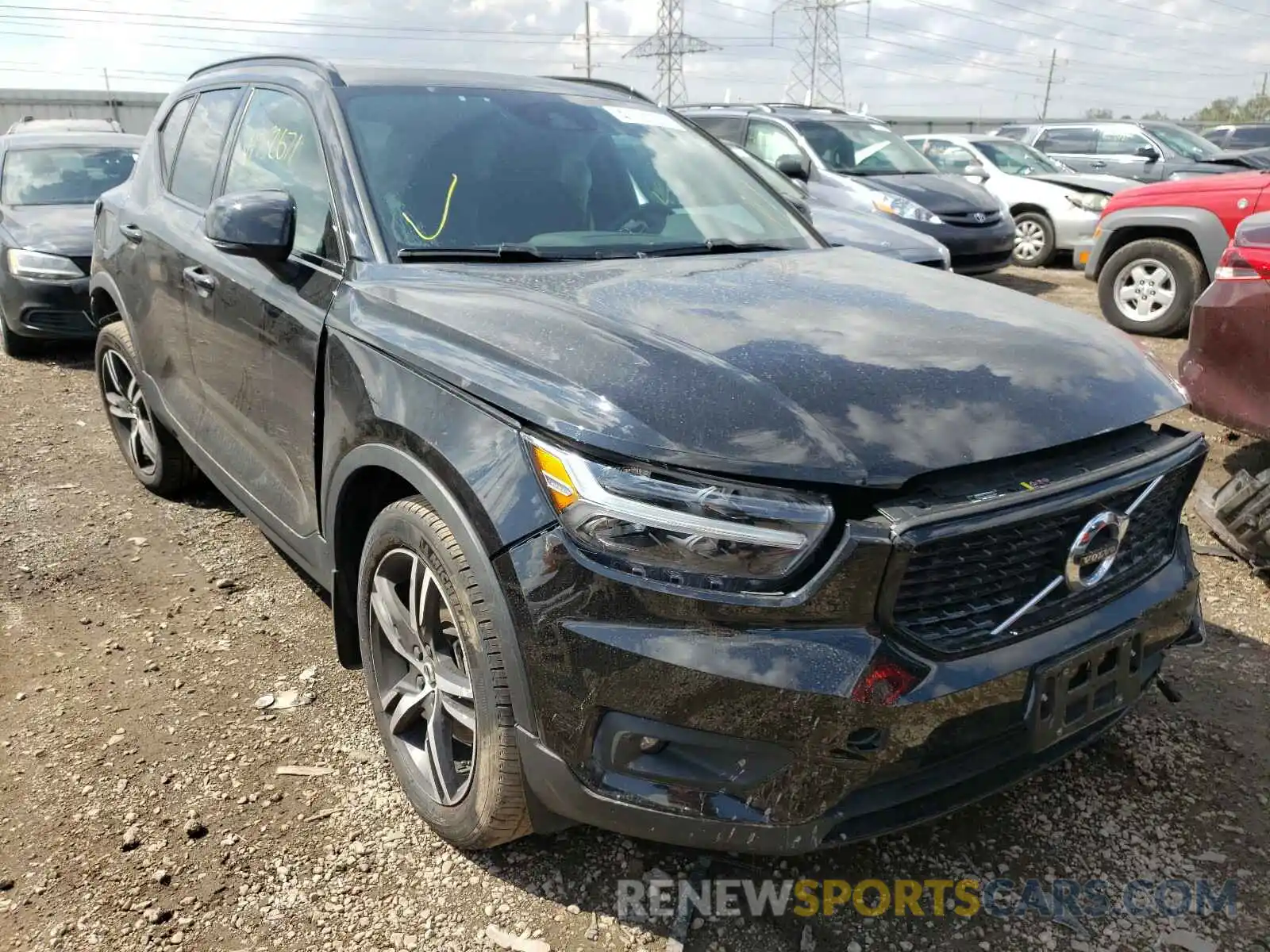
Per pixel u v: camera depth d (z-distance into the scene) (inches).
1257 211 276.8
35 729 108.0
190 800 97.7
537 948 81.5
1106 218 320.2
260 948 80.7
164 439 164.4
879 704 69.9
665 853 91.8
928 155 531.2
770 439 70.5
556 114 132.3
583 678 72.3
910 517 68.8
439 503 81.0
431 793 91.6
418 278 99.2
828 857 91.7
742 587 69.5
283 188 121.3
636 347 80.1
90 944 80.5
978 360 83.7
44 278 263.6
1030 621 78.0
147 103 1115.9
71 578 143.1
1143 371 90.0
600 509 71.1
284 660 123.2
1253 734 109.6
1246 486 146.3
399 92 123.4
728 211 133.1
